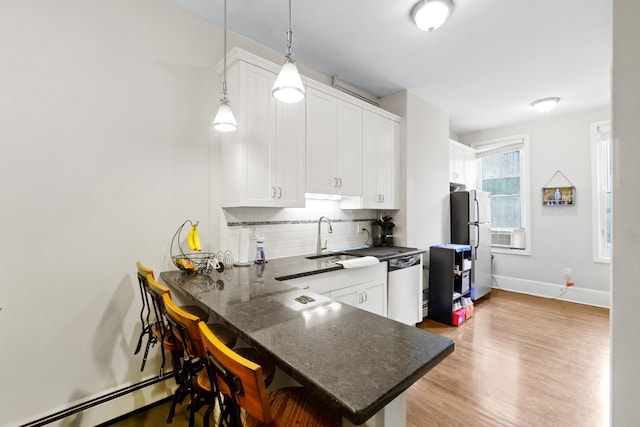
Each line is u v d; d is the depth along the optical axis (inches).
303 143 100.4
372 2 82.3
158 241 81.6
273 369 48.5
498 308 156.6
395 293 118.2
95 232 72.2
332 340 38.7
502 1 81.2
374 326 43.5
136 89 78.1
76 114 69.6
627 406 46.2
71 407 68.7
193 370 55.9
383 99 148.4
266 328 42.6
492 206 202.7
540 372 93.4
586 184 165.6
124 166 76.2
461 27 92.8
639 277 45.0
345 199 127.6
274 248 107.3
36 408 65.1
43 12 65.8
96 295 72.3
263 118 89.8
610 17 87.7
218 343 33.2
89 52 71.4
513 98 149.7
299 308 51.7
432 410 75.8
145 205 79.4
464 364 98.2
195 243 81.2
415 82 132.0
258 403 29.6
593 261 163.2
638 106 44.6
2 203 61.6
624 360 46.4
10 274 62.4
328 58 111.7
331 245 126.4
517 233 189.0
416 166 145.3
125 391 75.1
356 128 120.1
